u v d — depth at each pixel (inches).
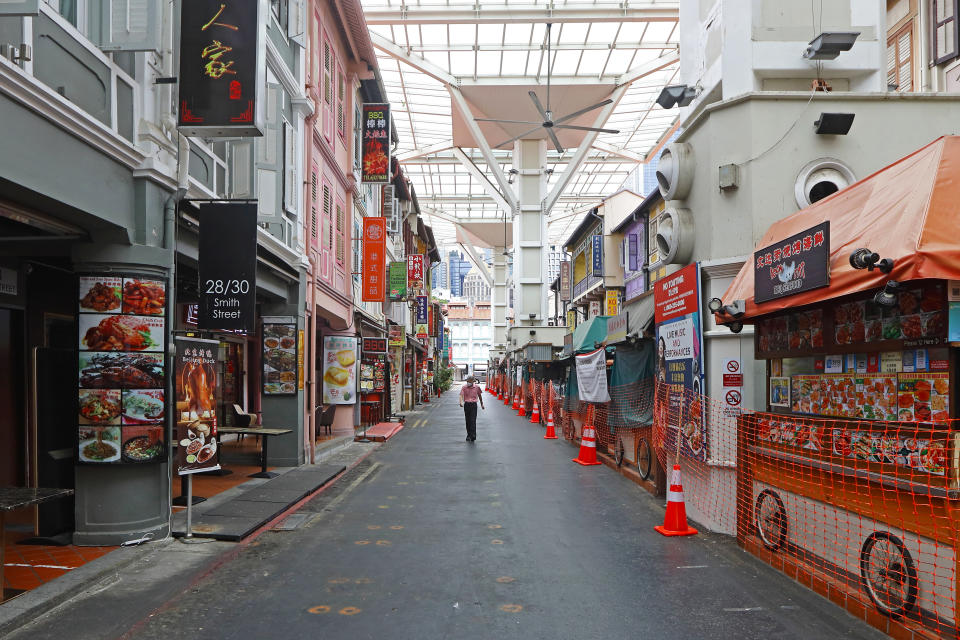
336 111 672.4
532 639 179.3
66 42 234.8
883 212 194.9
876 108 313.6
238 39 277.7
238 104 276.1
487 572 241.3
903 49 478.9
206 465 294.5
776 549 249.8
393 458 583.2
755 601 210.7
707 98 342.3
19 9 186.5
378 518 333.7
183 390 283.7
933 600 168.4
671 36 1353.3
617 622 192.1
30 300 340.5
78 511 267.0
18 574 227.1
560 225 3046.3
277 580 230.8
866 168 311.1
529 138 1800.0
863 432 207.9
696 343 317.7
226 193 385.4
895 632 179.9
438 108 1769.2
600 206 1103.6
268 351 503.8
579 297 1310.3
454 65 1469.0
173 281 290.5
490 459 574.9
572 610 201.9
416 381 1605.6
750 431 276.1
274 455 499.5
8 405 325.1
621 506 366.0
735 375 302.5
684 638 180.4
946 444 169.0
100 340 268.7
